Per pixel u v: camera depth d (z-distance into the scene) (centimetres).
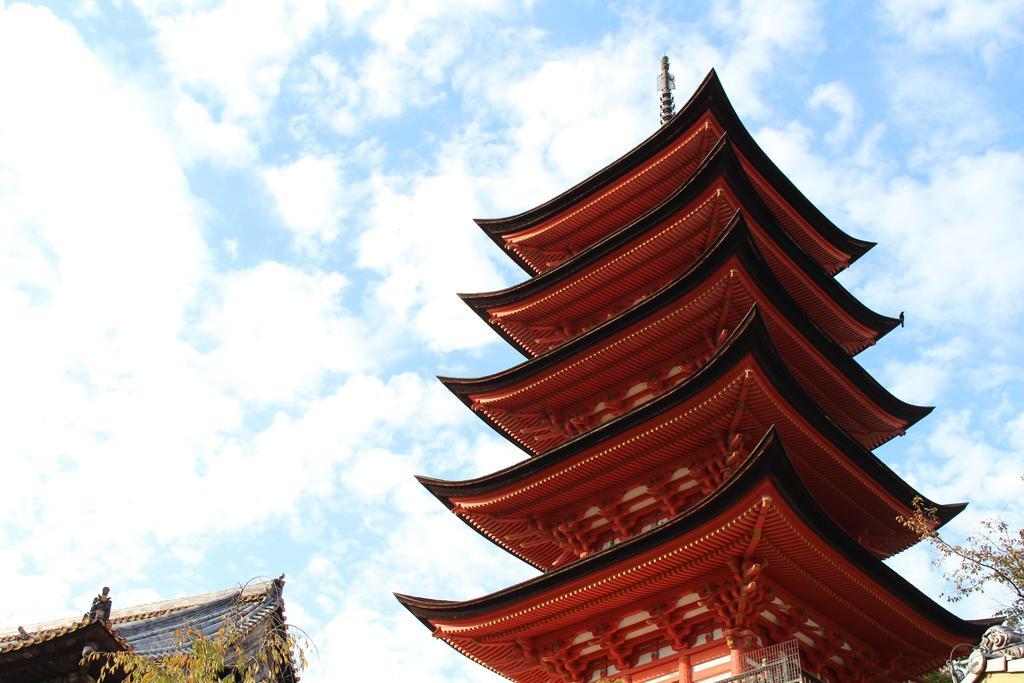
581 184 3906
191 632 2203
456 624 3017
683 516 2511
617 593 2736
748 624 2561
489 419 3688
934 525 3053
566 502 3234
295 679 2527
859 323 3728
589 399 3525
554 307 3791
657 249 3509
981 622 2905
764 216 3350
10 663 2439
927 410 3497
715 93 3603
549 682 3080
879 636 2844
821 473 3025
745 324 2611
